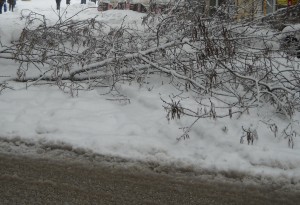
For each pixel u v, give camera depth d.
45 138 5.36
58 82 7.28
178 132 5.60
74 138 5.34
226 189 4.43
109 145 5.17
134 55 7.35
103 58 7.77
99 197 4.23
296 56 7.85
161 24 7.89
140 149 5.09
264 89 7.08
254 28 7.97
